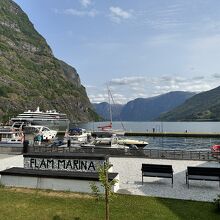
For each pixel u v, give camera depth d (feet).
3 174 58.65
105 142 151.02
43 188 55.77
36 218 39.88
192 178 59.62
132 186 61.46
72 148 113.50
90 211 42.83
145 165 64.28
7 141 148.87
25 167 64.34
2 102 654.53
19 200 47.88
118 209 44.01
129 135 261.03
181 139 240.94
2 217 39.99
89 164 60.49
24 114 486.38
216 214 42.06
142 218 40.19
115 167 83.66
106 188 35.40
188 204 47.14
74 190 53.93
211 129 456.45
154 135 256.11
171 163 90.17
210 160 93.97
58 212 42.32
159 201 48.80
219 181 63.31
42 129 229.86
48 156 63.16
